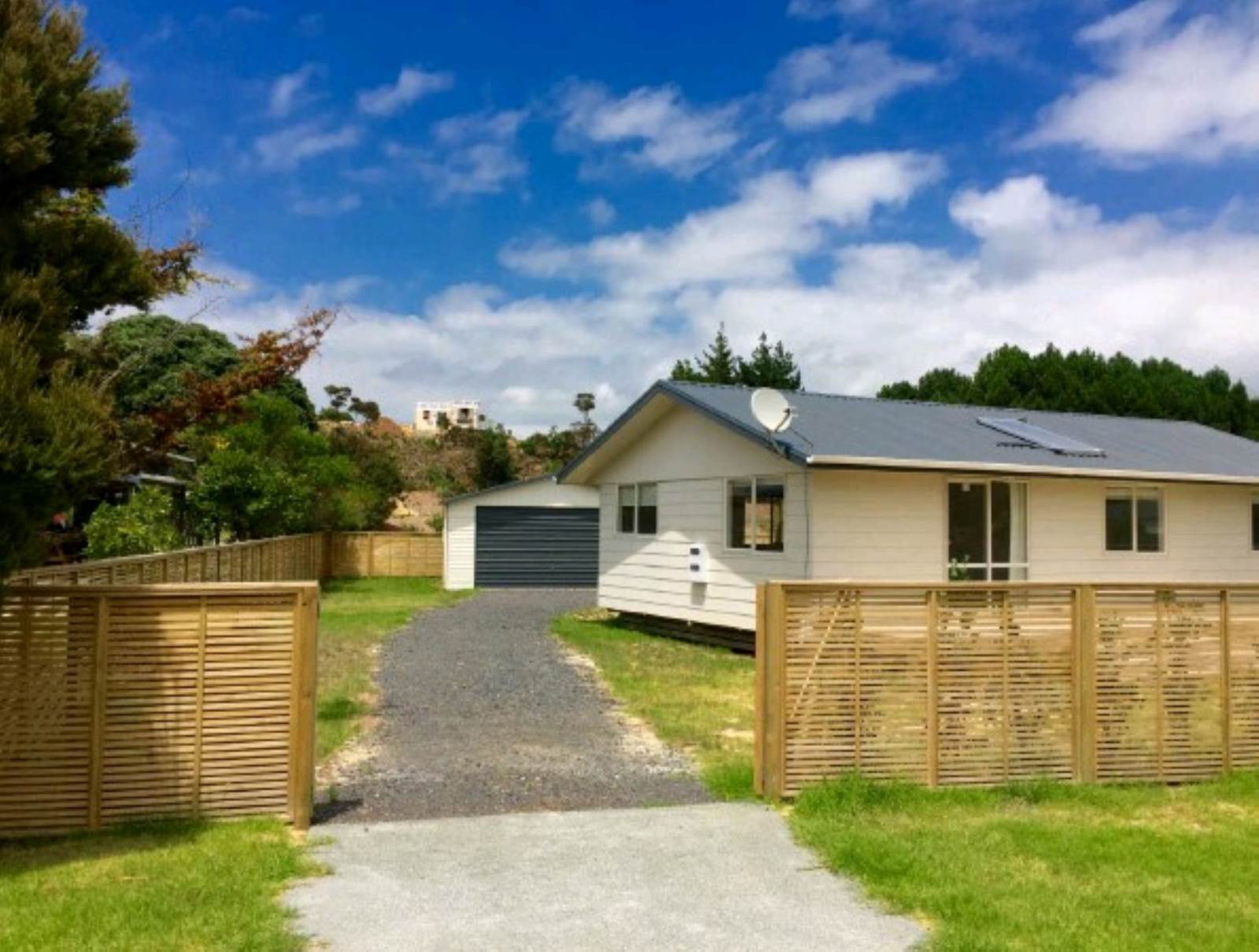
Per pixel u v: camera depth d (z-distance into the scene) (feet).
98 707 17.65
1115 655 22.13
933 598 21.09
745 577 45.98
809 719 20.45
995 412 56.95
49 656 17.46
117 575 29.73
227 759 18.21
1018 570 45.11
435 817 19.25
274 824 18.06
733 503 47.42
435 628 54.70
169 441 38.65
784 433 43.16
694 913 14.29
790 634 20.48
